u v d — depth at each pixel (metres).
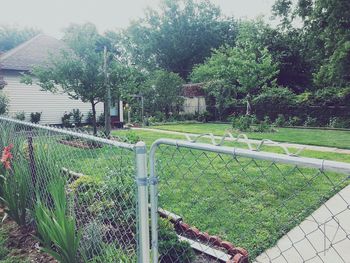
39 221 2.57
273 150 7.59
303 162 1.13
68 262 2.27
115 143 1.91
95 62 10.32
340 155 8.24
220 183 4.84
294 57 23.94
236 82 21.14
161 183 3.79
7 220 3.67
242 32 25.19
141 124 19.20
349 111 16.78
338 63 15.80
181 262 2.52
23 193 3.28
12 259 2.78
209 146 1.43
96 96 10.60
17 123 3.87
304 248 2.92
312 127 17.00
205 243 2.91
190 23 37.41
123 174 2.75
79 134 2.43
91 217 2.87
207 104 22.81
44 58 16.97
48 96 16.33
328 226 3.35
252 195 4.30
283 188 4.55
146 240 1.73
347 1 14.58
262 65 17.73
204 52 38.03
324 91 17.80
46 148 3.22
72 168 3.33
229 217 3.58
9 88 15.23
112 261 2.29
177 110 23.16
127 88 11.18
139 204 1.71
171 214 3.34
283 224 3.31
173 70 38.94
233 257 2.59
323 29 17.06
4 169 3.87
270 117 19.38
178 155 4.49
